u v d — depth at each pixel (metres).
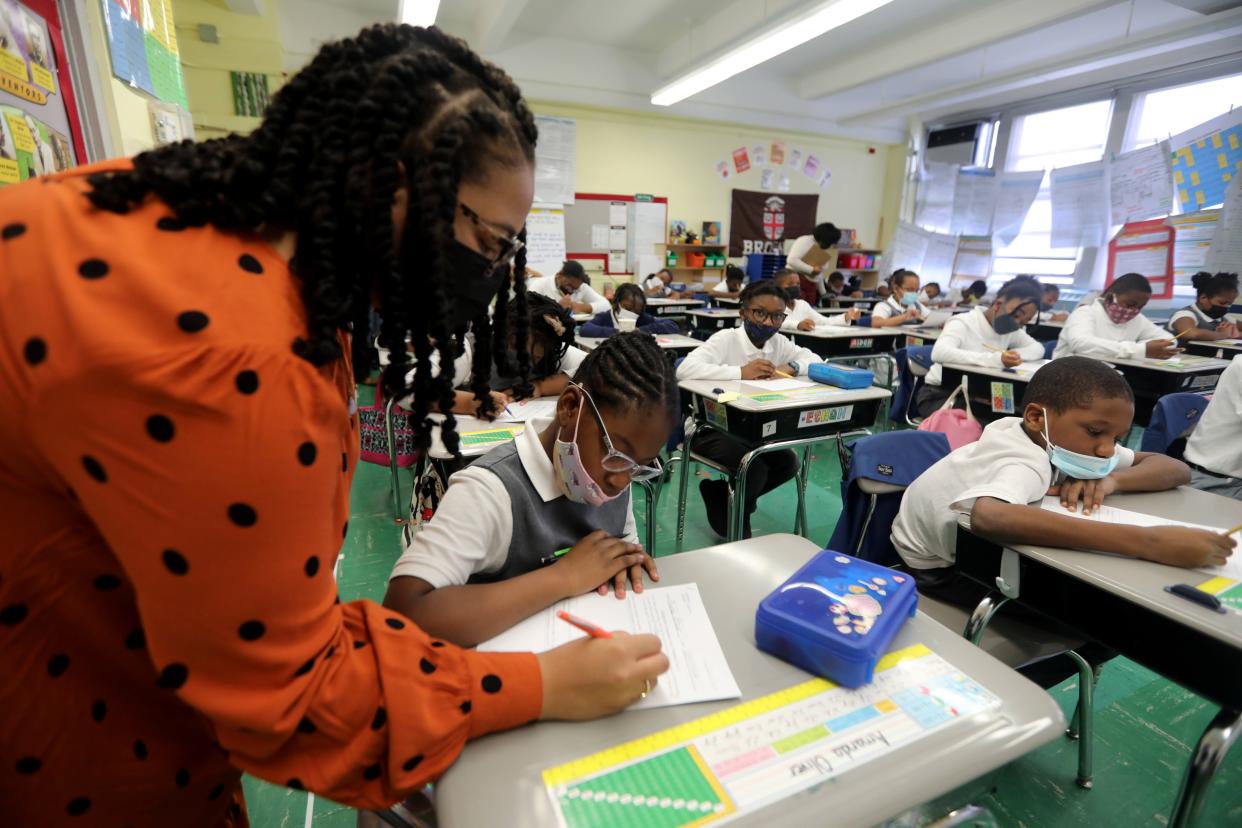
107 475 0.32
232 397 0.33
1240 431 2.28
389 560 2.33
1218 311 4.82
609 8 6.11
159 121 2.06
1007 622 1.30
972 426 1.80
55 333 0.31
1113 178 6.73
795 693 0.66
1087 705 1.28
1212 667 0.90
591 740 0.58
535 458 0.92
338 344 0.39
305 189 0.40
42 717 0.41
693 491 3.15
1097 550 1.07
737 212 8.36
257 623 0.36
